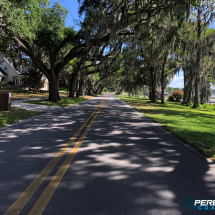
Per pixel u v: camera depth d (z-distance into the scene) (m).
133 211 2.51
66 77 39.62
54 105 18.25
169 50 21.34
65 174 3.58
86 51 19.70
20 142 5.76
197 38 21.16
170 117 12.30
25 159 4.32
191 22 20.95
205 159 4.57
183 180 3.44
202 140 6.21
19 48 16.84
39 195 2.84
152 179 3.45
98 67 28.94
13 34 12.45
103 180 3.36
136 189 3.07
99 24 15.56
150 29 17.62
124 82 41.28
